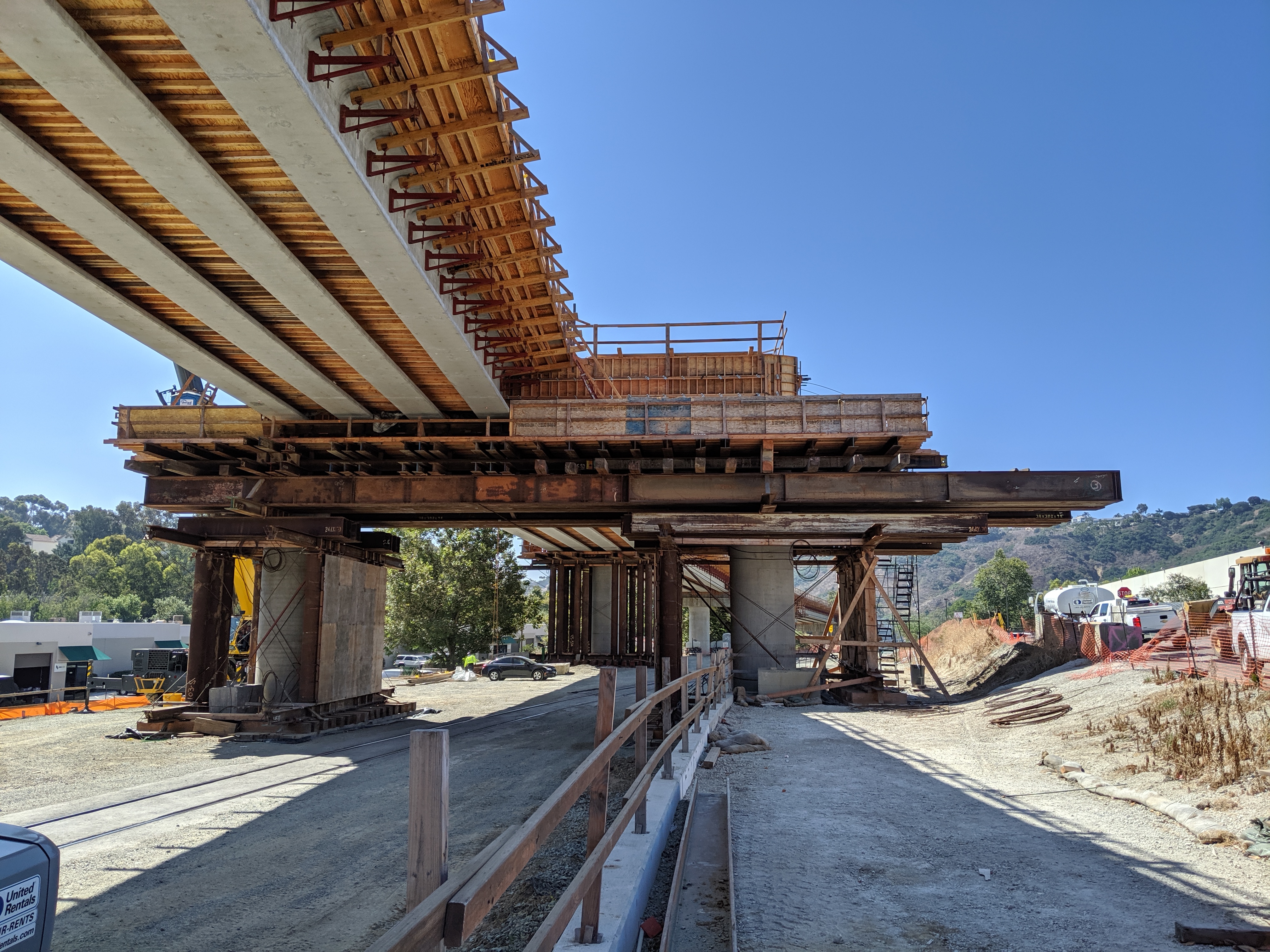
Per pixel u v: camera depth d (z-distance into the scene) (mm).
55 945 6137
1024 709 19062
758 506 20719
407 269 12898
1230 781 9461
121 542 137000
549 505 20797
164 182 10469
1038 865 7484
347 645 22328
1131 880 6988
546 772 13562
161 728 19297
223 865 8289
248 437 19859
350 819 10406
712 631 68688
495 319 17031
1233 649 17297
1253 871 7102
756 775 12289
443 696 31094
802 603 48125
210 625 21922
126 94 8797
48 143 10211
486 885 2414
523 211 13836
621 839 6691
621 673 45219
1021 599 96938
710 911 6207
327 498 20953
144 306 14664
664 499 20297
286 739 18453
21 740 18750
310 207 11734
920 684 31812
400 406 19438
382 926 6473
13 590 125000
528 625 73938
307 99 9070
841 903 6441
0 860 2830
